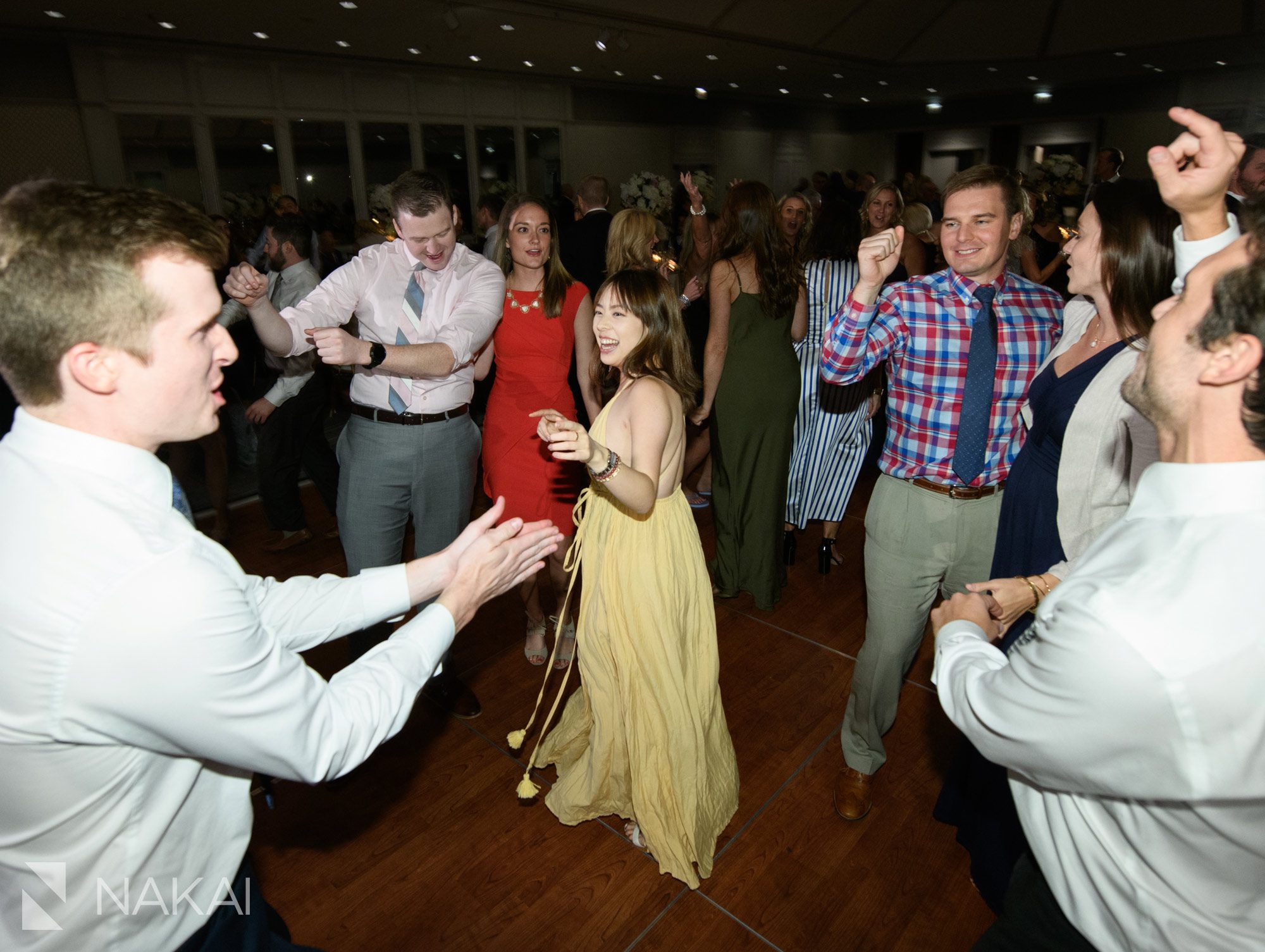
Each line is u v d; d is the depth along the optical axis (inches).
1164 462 33.8
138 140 377.7
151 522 33.7
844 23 418.3
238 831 42.4
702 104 634.2
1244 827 31.5
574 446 64.5
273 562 152.8
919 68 522.6
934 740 101.0
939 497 78.8
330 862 82.7
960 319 76.9
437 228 89.3
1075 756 33.1
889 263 72.8
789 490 145.1
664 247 197.0
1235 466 30.6
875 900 77.9
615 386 116.3
